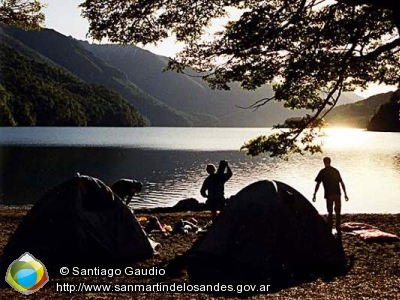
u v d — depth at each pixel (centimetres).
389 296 850
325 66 1101
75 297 869
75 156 6150
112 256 1130
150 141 10769
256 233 1102
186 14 1183
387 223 1677
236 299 864
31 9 1980
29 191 3228
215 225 1175
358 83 1303
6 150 6931
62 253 1110
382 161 5731
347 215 1870
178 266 1091
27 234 1132
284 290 926
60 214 1126
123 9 1152
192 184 3600
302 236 1108
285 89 1217
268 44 1116
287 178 4019
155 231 1455
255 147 1330
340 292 893
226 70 1180
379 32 1107
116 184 1529
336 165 5231
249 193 1155
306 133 1355
